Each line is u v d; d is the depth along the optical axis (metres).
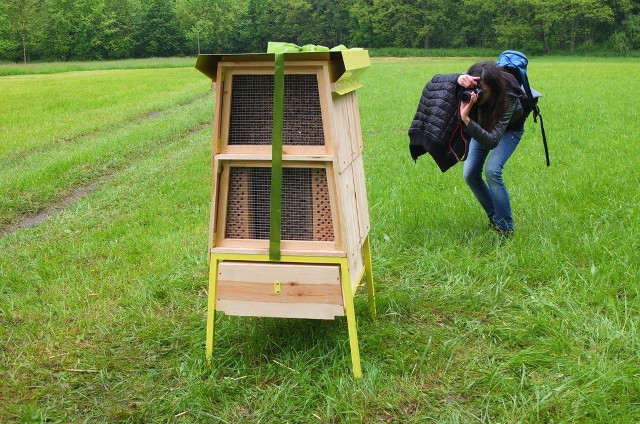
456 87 4.80
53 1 85.75
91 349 4.44
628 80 28.70
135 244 6.86
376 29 90.44
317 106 3.73
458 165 9.97
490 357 4.12
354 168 4.24
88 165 12.12
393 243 6.22
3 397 3.88
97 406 3.75
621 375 3.70
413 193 8.11
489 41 86.31
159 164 12.15
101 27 86.12
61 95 26.23
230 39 96.69
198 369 4.06
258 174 3.88
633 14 76.81
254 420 3.57
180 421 3.59
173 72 45.31
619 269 5.17
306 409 3.64
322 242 3.83
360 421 3.46
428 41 88.50
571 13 75.62
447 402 3.65
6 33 81.88
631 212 6.58
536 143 12.13
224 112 3.84
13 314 5.04
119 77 38.75
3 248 7.14
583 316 4.46
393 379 3.86
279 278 3.85
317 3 95.94
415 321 4.68
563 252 5.65
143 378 4.03
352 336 3.83
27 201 9.52
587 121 15.12
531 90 5.98
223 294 3.96
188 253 6.38
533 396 3.62
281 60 3.61
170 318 4.91
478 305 4.85
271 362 4.13
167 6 91.50
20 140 15.34
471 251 5.86
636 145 11.27
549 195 7.64
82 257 6.55
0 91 28.47
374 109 19.81
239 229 3.96
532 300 4.79
